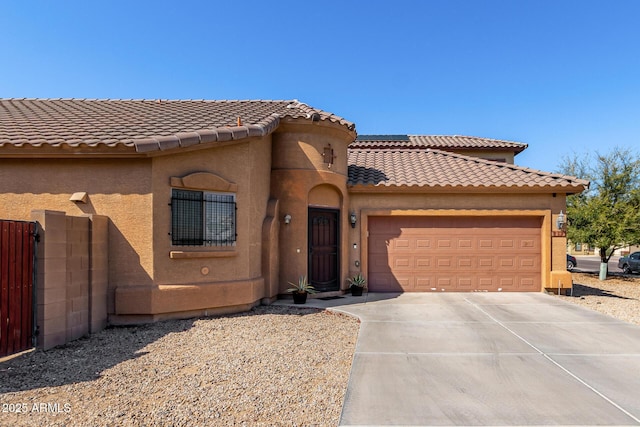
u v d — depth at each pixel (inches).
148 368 252.5
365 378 237.6
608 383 230.4
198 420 185.6
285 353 282.8
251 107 559.5
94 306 339.0
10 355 271.0
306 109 541.6
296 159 495.5
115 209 362.3
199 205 390.3
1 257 261.4
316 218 516.1
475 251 547.5
